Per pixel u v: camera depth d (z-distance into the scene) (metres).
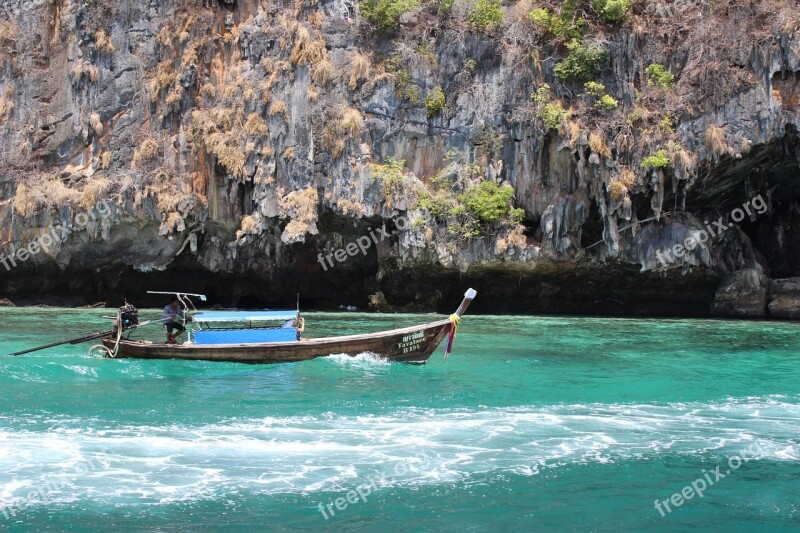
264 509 9.57
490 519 9.43
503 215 37.00
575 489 10.45
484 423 13.85
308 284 41.75
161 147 39.06
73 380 17.66
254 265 40.44
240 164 37.66
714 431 13.45
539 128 36.47
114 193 38.25
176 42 39.41
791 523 9.41
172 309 21.19
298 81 37.81
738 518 9.55
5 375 18.08
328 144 37.50
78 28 40.12
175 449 11.88
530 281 39.09
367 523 9.22
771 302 36.59
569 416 14.52
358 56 38.19
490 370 19.70
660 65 35.84
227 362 19.95
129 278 41.38
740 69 34.47
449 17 38.56
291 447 12.09
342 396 16.20
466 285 39.69
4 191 39.91
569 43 36.69
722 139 34.16
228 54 39.69
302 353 20.39
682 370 20.00
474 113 37.75
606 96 35.44
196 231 39.34
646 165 34.34
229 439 12.48
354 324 30.28
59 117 40.62
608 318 35.28
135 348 20.42
